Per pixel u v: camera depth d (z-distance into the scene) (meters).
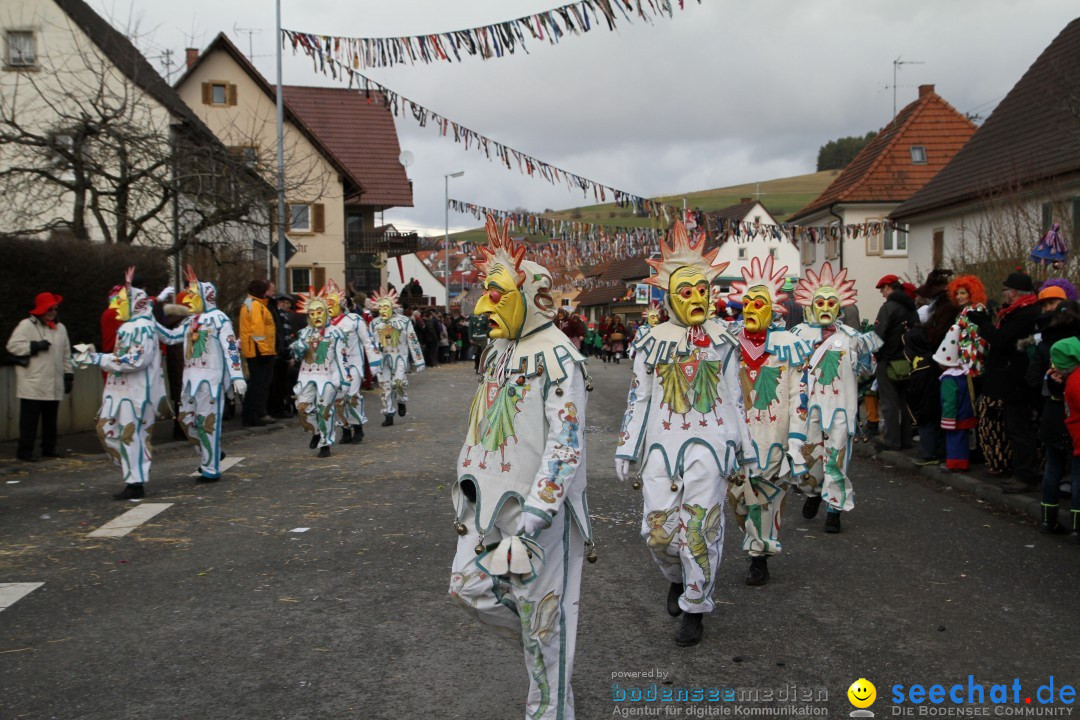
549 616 3.69
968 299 9.23
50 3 24.12
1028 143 22.48
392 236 41.09
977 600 5.74
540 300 3.78
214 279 20.62
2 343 12.59
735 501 6.09
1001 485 8.73
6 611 5.64
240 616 5.52
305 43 9.12
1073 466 7.07
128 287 8.86
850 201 34.38
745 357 6.39
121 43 24.00
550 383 3.66
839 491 7.40
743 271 6.64
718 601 5.79
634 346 5.33
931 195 25.81
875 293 34.97
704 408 5.09
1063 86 19.67
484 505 3.66
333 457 11.54
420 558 6.75
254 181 17.72
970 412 9.41
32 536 7.47
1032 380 7.42
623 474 5.23
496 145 11.00
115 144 16.91
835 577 6.28
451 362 38.12
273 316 14.63
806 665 4.75
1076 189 18.00
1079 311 7.19
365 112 43.84
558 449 3.61
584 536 3.80
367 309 16.95
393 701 4.33
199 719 4.15
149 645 5.06
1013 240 15.38
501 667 4.72
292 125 34.00
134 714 4.21
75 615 5.57
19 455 11.12
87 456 11.53
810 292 7.56
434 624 5.36
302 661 4.82
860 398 12.53
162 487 9.55
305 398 11.44
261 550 7.02
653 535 5.08
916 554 6.84
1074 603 5.66
